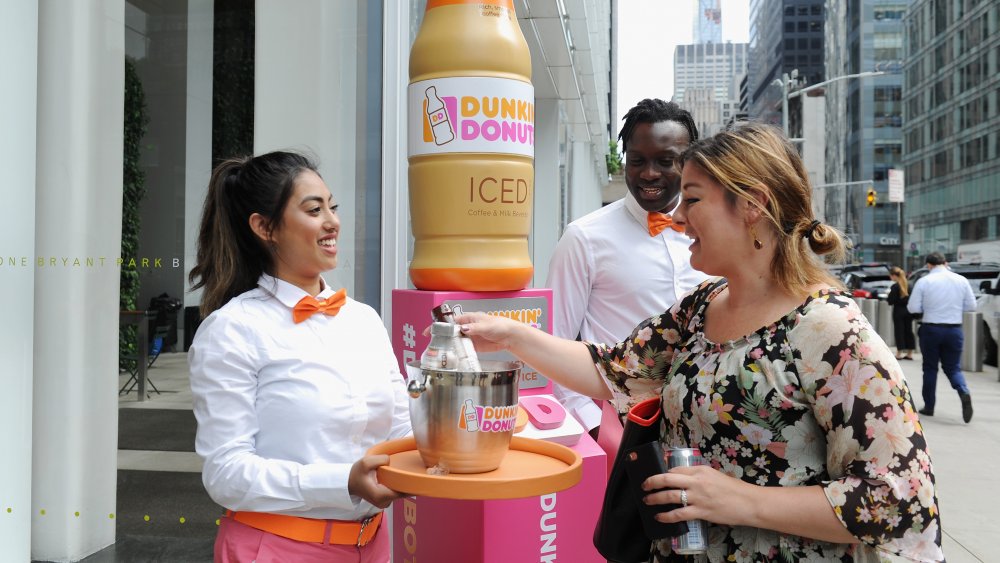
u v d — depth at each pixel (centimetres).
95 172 258
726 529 149
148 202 277
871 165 7819
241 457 161
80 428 256
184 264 286
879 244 7769
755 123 157
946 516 507
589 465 228
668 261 289
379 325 195
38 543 248
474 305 232
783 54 12231
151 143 278
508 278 232
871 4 7825
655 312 289
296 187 176
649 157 280
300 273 181
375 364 185
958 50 5534
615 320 292
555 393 290
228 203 181
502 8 232
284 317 176
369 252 396
